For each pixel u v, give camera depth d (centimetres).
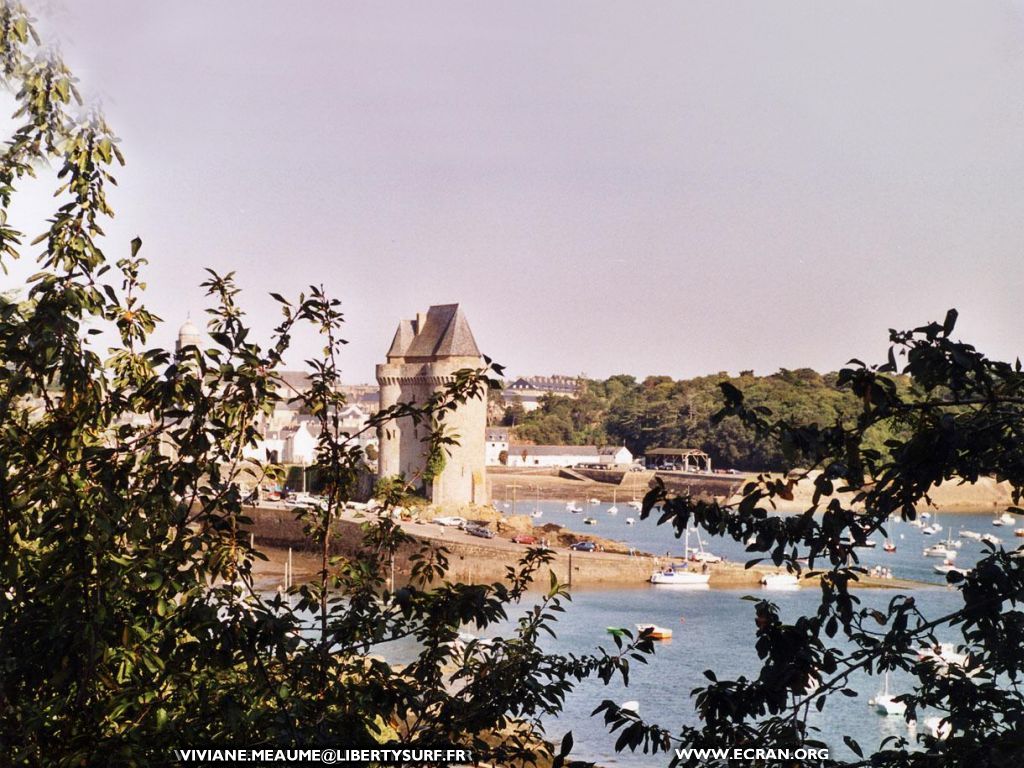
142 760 861
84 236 1006
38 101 1002
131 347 1080
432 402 1062
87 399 938
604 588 8681
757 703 810
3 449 938
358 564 1041
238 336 960
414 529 9900
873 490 777
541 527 12081
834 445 777
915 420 827
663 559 9650
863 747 3881
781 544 785
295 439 17662
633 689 4959
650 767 3819
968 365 741
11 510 902
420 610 965
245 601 955
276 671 972
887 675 4653
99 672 922
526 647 991
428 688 962
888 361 771
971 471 762
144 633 891
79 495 904
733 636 6444
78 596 879
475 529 10356
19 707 905
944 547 11206
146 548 928
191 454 931
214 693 964
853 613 780
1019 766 729
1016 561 796
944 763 789
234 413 951
